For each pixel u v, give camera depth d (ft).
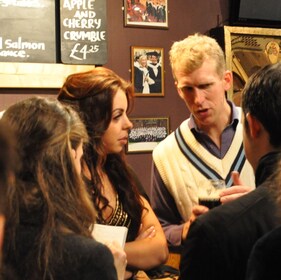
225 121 8.25
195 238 4.71
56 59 11.21
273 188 4.55
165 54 12.39
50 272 4.08
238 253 4.63
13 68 10.71
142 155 12.15
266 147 4.85
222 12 13.02
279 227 4.11
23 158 4.24
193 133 8.34
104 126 6.93
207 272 4.66
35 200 4.17
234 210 4.74
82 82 6.98
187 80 8.04
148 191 12.21
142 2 12.09
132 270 7.09
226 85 8.32
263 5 13.11
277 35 13.16
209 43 8.07
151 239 7.23
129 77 12.04
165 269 8.07
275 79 4.77
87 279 4.13
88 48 11.34
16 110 4.48
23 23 10.85
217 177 8.13
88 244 4.24
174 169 8.32
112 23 11.84
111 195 7.13
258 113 4.81
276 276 3.95
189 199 8.21
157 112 12.32
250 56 12.87
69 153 4.42
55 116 4.48
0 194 3.64
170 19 12.44
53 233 4.16
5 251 4.09
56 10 11.17
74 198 4.36
